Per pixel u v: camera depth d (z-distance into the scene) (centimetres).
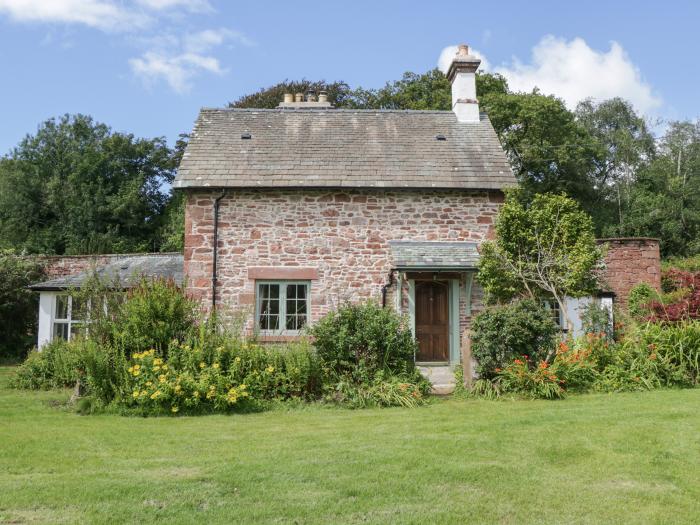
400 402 967
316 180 1373
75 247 3316
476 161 1466
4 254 1978
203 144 1491
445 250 1343
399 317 1122
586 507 494
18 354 1861
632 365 1062
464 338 1092
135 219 3638
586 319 1288
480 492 529
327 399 984
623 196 3725
